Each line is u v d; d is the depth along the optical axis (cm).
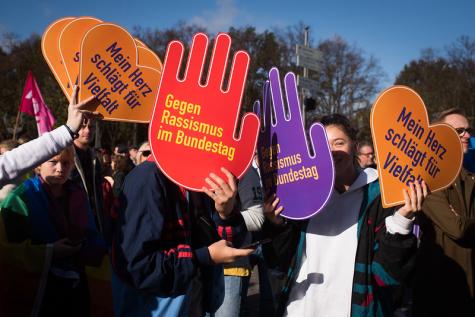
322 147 190
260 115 217
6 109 2880
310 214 192
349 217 204
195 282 189
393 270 187
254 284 625
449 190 274
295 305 204
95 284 247
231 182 170
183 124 172
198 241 181
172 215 171
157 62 206
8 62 2986
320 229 206
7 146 419
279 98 203
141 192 163
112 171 698
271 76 206
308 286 202
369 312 189
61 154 237
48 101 2275
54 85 2664
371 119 190
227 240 180
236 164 176
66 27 214
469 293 268
